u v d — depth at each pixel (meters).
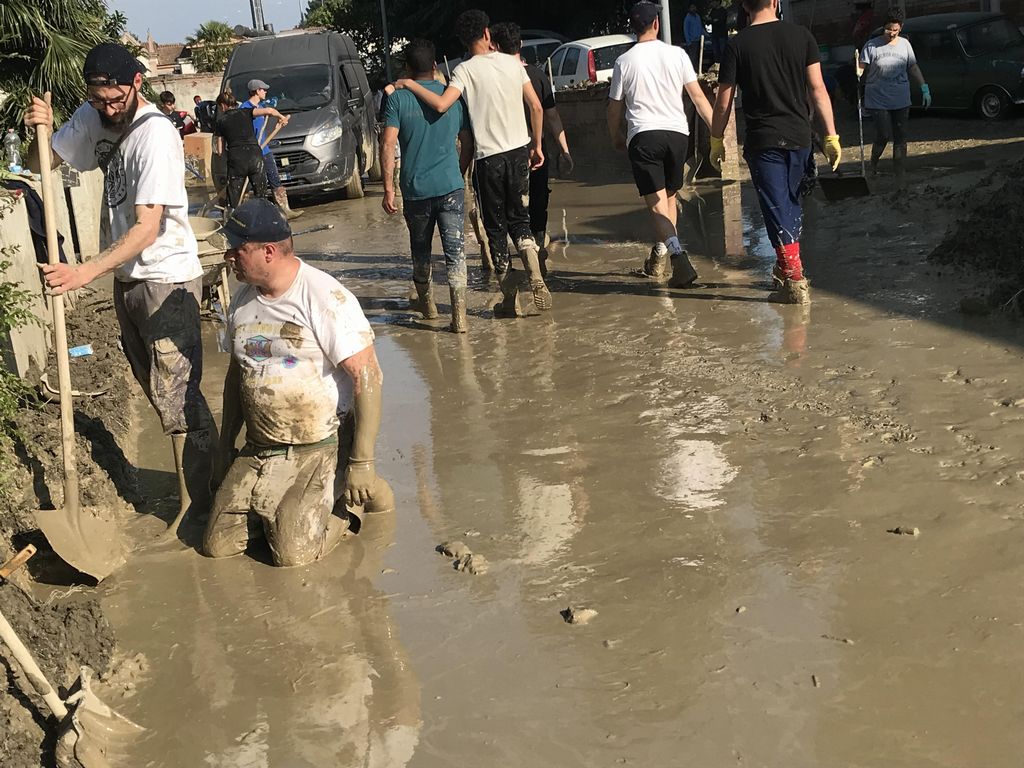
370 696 3.69
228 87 18.70
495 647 3.90
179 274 5.02
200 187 22.22
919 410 5.62
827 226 10.31
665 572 4.30
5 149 8.50
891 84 12.32
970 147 14.20
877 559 4.22
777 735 3.29
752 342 7.08
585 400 6.37
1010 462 4.91
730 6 33.38
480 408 6.44
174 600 4.48
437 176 8.02
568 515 4.89
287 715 3.63
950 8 20.61
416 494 5.30
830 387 6.09
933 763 3.12
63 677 3.87
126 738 3.57
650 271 9.20
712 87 14.10
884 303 7.57
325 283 4.69
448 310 9.01
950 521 4.45
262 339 4.71
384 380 7.18
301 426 4.78
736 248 10.13
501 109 8.10
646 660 3.73
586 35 36.22
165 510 5.42
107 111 4.78
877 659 3.61
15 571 4.49
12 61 12.80
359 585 4.46
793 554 4.33
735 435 5.59
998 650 3.60
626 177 15.79
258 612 4.32
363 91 20.41
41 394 6.42
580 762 3.26
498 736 3.42
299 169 17.36
